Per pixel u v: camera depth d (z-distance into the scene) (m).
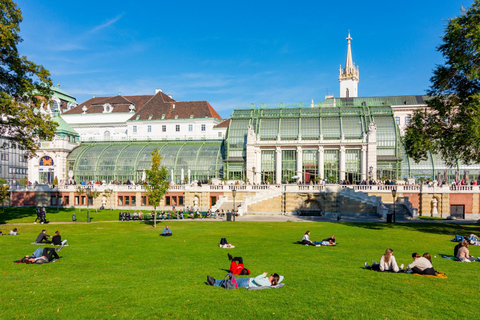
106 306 16.17
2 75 45.75
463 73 38.09
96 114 119.25
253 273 21.20
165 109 114.94
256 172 80.00
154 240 35.66
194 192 73.12
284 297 16.95
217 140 93.69
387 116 81.31
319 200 62.66
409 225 46.09
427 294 17.36
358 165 77.50
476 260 24.73
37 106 49.22
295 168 80.00
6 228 44.34
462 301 16.56
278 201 64.31
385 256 21.61
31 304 16.48
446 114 40.59
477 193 62.81
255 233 40.03
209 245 32.50
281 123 83.12
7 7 44.84
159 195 48.75
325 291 17.75
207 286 18.89
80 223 51.09
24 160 122.75
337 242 33.25
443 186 63.56
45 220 50.56
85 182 83.88
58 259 26.14
